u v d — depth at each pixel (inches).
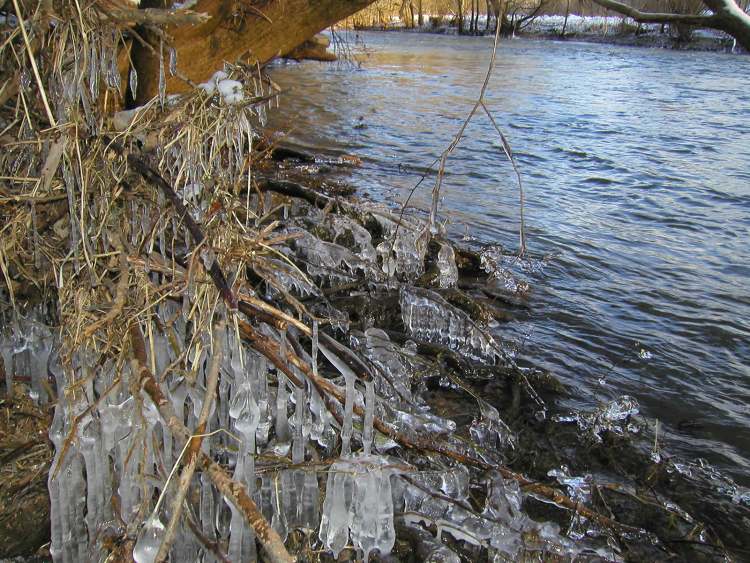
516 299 225.6
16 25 117.3
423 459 128.0
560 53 1116.5
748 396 177.3
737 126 543.2
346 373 105.0
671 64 968.3
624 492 137.3
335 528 99.4
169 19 109.1
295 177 326.3
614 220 318.7
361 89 714.8
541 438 153.0
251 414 97.6
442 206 324.8
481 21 1610.5
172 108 115.4
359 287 199.3
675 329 212.2
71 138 107.0
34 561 98.7
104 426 97.3
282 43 205.2
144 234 122.3
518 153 445.7
